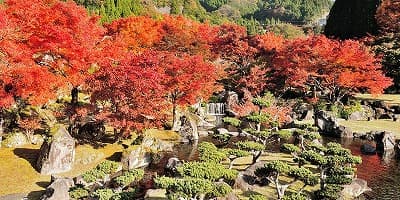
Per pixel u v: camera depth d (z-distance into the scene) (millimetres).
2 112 32156
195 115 47781
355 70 54219
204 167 21109
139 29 63281
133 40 61438
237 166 28516
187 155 34000
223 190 18859
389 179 28094
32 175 26938
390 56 64125
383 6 78312
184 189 17812
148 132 36156
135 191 22328
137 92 31703
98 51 32156
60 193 22484
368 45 75125
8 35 27828
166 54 40312
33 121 32406
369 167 31172
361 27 88500
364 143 39969
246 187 23812
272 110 43844
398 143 36688
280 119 43469
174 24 70562
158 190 23531
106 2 91375
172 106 40719
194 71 39094
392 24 76750
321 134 44062
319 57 54344
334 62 52969
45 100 29984
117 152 31922
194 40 67000
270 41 67625
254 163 26391
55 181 23062
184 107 46156
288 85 60688
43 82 28500
